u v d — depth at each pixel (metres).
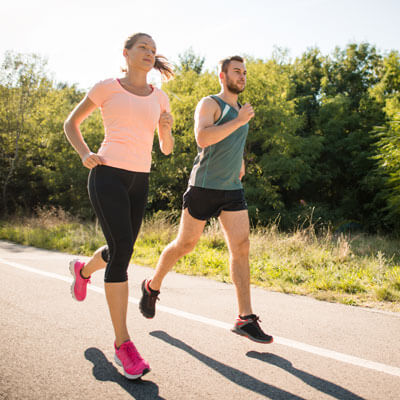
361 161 24.77
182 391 2.14
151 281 3.15
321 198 27.83
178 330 3.16
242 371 2.43
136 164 2.58
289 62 30.73
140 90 2.64
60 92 23.64
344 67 30.67
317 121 27.00
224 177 2.95
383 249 9.95
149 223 10.80
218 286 5.03
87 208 21.19
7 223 15.20
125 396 2.06
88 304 3.77
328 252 7.26
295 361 2.61
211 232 9.05
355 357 2.70
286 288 4.96
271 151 22.19
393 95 24.62
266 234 9.02
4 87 21.64
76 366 2.41
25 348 2.66
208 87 20.84
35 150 22.83
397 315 3.85
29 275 5.12
